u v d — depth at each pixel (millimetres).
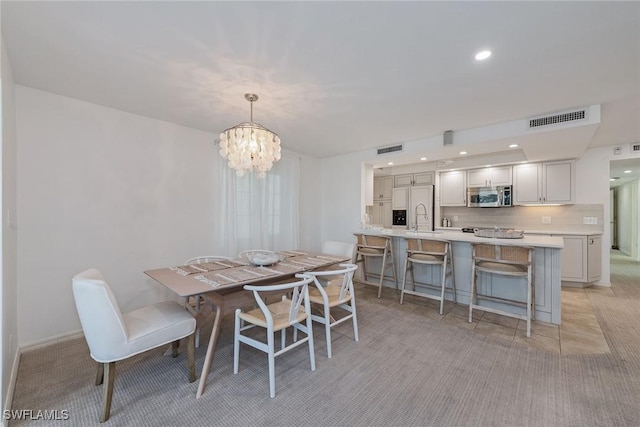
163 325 1875
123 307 3023
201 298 2562
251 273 2340
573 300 3756
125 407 1759
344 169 5133
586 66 2109
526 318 2754
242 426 1608
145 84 2408
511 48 1895
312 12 1556
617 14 1562
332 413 1705
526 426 1593
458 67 2135
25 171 2441
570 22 1632
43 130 2533
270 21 1631
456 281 3695
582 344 2520
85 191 2775
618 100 2717
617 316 3182
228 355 2400
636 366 2154
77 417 1673
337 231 5234
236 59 2027
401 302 3637
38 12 1532
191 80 2336
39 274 2514
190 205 3568
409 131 3705
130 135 3072
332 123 3398
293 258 3045
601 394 1842
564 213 4848
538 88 2469
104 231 2896
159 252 3299
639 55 1958
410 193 6195
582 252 4285
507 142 3543
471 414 1688
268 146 2551
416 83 2381
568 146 3738
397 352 2414
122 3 1477
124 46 1874
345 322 3061
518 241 3094
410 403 1785
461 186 5598
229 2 1479
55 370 2143
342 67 2135
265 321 1987
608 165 4449
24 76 2266
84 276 1767
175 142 3438
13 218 2184
